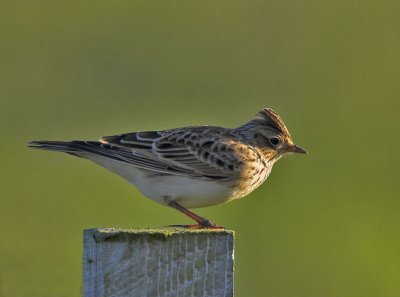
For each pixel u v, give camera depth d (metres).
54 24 24.53
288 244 16.62
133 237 6.27
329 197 18.25
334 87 22.39
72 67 22.41
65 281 14.41
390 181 18.95
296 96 21.98
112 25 24.67
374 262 16.23
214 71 22.59
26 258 15.28
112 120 20.48
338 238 16.97
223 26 24.52
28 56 22.95
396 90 22.48
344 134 20.58
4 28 24.12
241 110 21.11
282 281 15.73
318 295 15.41
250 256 16.34
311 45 23.89
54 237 16.39
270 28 24.47
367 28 24.92
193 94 21.44
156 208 17.17
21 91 21.36
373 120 21.22
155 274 6.30
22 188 18.16
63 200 17.66
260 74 22.61
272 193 17.78
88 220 17.06
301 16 24.84
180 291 6.34
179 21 24.80
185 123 20.16
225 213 17.02
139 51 23.25
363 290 15.65
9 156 19.31
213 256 6.39
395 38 24.47
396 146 20.19
